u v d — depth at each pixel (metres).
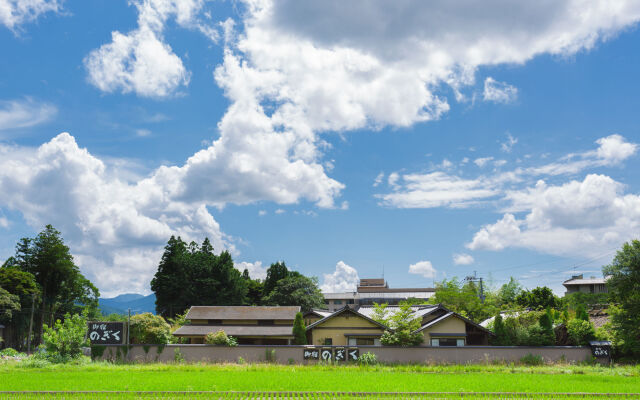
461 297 62.94
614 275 38.91
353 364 36.84
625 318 37.56
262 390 22.30
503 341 40.94
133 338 40.06
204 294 79.31
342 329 44.84
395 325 42.62
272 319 52.25
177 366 33.66
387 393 21.27
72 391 21.34
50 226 73.38
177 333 49.03
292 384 24.23
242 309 53.84
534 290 86.06
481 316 62.38
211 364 35.22
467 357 38.03
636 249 38.19
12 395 20.62
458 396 21.06
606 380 26.92
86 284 77.00
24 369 31.95
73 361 34.91
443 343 42.81
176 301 78.44
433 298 70.25
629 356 38.00
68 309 74.69
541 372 32.00
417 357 38.03
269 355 38.06
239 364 35.44
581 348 38.09
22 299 62.97
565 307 79.00
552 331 40.22
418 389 22.70
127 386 23.00
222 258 82.88
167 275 79.50
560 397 21.09
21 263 70.62
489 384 24.59
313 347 38.09
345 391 21.91
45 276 71.31
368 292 121.56
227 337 44.12
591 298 83.00
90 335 38.28
